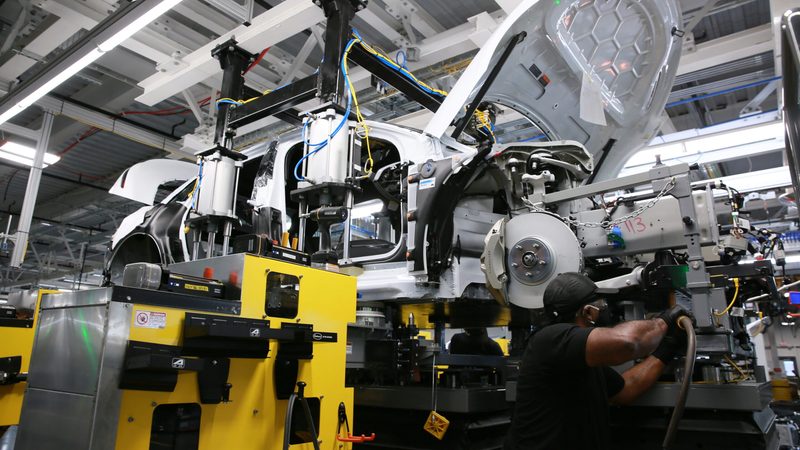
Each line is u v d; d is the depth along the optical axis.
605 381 1.92
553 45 3.49
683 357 2.29
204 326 1.61
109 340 1.48
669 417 2.23
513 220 2.75
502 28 3.21
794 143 1.84
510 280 2.70
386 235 4.42
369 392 2.99
